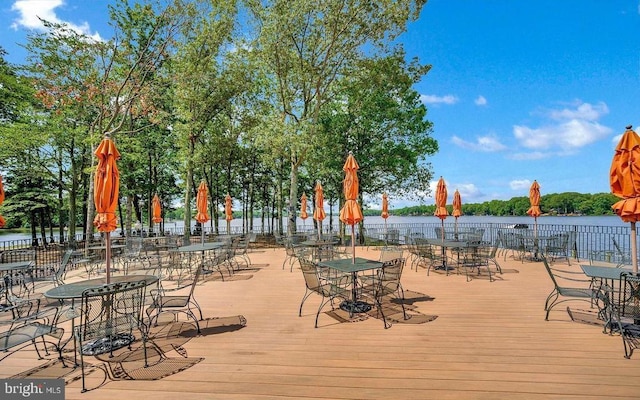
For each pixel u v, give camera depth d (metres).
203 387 2.70
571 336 3.68
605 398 2.43
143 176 19.27
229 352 3.38
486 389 2.59
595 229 10.69
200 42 15.19
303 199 15.17
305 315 4.62
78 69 13.17
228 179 21.33
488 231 14.23
